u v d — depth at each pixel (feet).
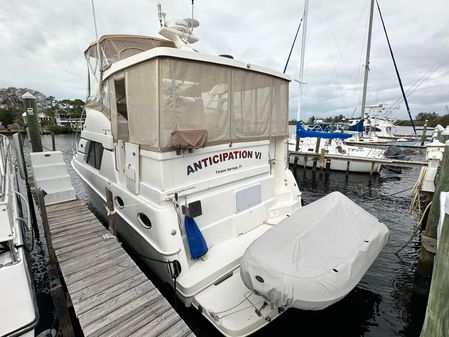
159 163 9.30
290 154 44.29
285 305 7.14
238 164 12.19
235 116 11.68
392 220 22.66
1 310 6.61
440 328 4.78
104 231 11.98
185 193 9.95
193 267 9.68
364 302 12.22
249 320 7.95
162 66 8.77
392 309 11.82
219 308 8.38
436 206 12.07
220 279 9.73
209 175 10.91
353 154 42.04
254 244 8.66
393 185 36.01
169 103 9.07
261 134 13.24
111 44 15.06
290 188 15.05
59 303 8.71
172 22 12.50
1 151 14.30
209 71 10.18
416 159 49.90
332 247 8.41
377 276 14.17
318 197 31.68
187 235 9.79
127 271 9.12
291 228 9.21
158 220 9.41
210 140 10.73
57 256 9.93
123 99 12.18
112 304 7.66
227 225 11.58
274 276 7.26
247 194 12.50
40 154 15.49
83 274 8.91
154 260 10.53
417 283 12.89
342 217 9.98
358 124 42.16
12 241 7.02
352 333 10.44
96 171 15.92
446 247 4.81
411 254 16.48
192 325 9.59
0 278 6.69
